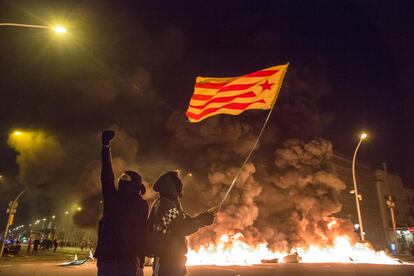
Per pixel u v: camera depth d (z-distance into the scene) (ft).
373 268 80.12
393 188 239.09
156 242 11.13
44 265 76.43
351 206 199.11
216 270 78.18
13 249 107.45
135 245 10.10
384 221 216.74
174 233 11.45
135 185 10.93
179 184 12.64
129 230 10.09
